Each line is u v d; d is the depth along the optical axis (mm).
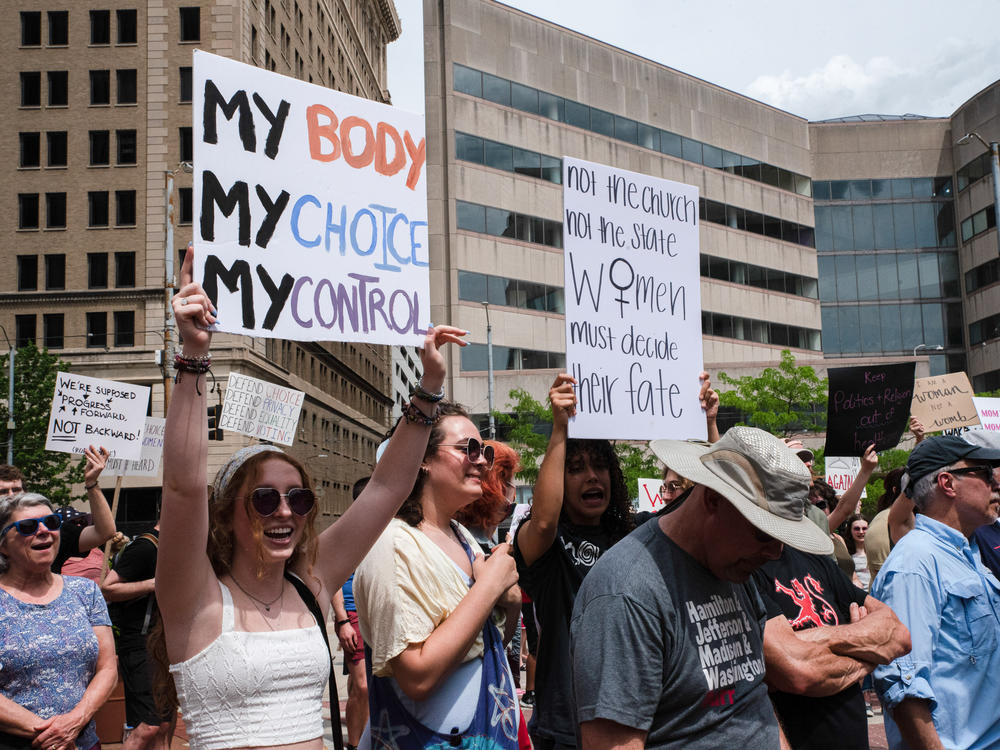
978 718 3557
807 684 3021
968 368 58000
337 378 60438
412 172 3768
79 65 46750
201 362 2631
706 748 2525
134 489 43906
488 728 3348
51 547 4652
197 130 3279
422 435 3336
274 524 2814
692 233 5008
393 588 3203
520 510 7488
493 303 43250
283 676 2719
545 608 3881
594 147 47594
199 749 2639
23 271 46438
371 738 3338
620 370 4594
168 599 2660
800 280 55938
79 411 9555
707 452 2713
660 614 2512
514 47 45562
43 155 46531
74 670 4574
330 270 3508
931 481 3828
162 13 46281
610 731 2451
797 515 2527
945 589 3586
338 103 3617
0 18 47031
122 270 46062
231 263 3293
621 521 4195
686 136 51500
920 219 59062
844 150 59094
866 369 7758
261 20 47875
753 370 47594
